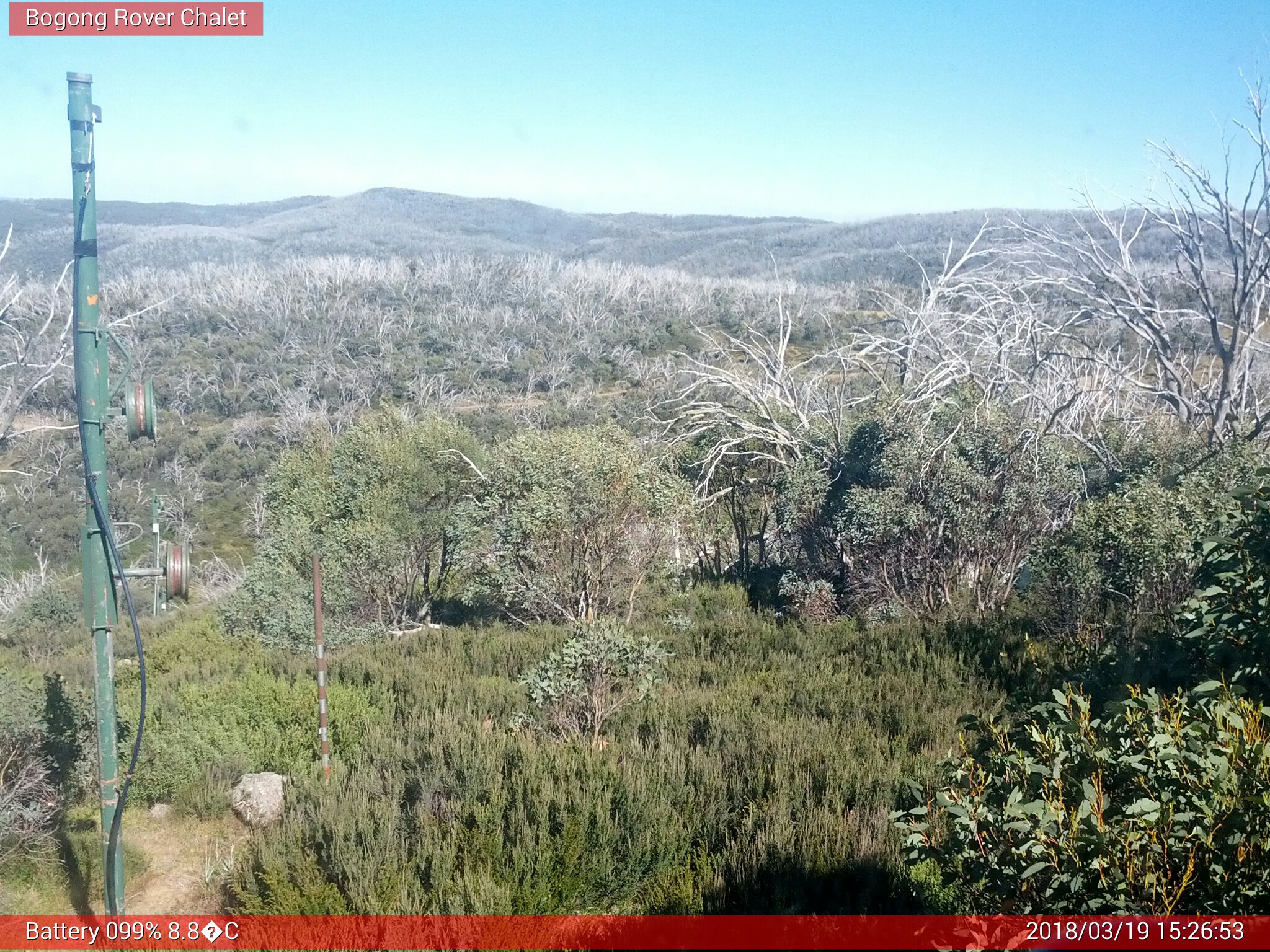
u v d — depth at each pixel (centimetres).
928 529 1255
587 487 1340
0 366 2588
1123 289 1546
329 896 498
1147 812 302
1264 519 450
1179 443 1288
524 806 562
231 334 5862
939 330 1773
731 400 1892
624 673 809
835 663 1042
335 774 678
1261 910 290
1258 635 427
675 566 1496
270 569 1345
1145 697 357
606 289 7706
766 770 636
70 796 674
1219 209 1362
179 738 745
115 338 471
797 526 1436
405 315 6600
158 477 3909
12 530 3150
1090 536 977
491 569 1416
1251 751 308
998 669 925
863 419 1460
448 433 1633
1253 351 1487
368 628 1403
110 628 488
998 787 350
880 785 593
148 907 569
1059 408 1298
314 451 1688
